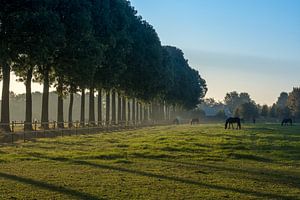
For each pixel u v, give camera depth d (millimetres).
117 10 65125
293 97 178000
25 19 42156
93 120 70875
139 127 86500
